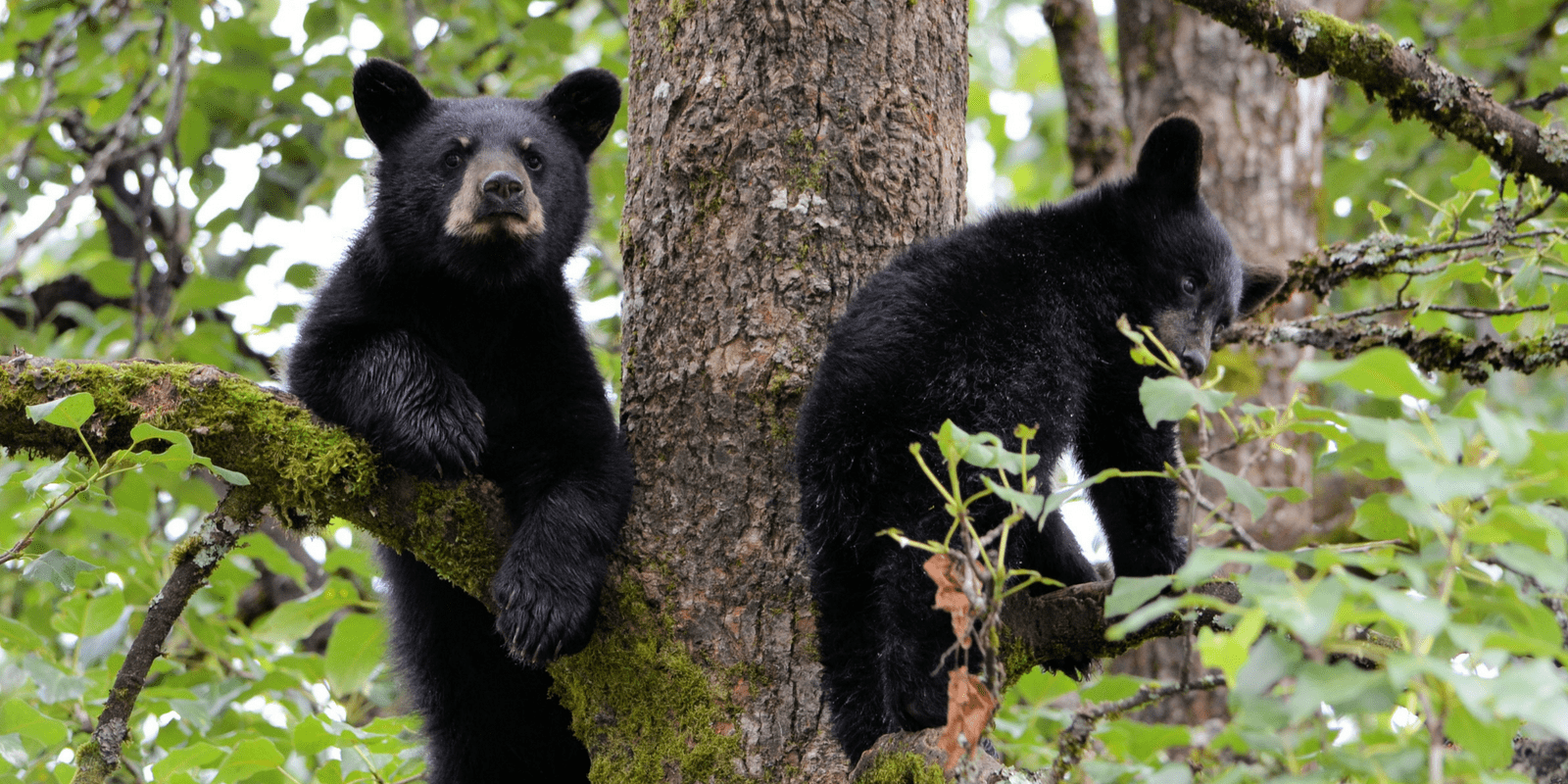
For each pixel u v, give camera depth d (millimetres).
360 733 6039
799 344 4840
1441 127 5785
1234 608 2684
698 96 5027
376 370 5312
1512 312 5379
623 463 5047
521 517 5129
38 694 6305
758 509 4727
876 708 4414
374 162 6715
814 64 4992
